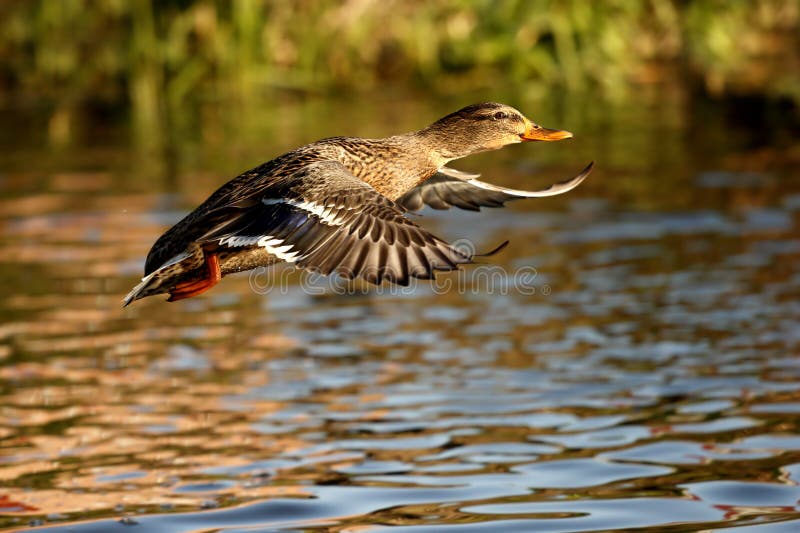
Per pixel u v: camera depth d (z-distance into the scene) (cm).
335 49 2283
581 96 2208
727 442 938
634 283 1352
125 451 953
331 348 1190
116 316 1291
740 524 795
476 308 1306
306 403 1047
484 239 1534
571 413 1010
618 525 796
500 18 2262
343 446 951
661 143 1936
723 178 1747
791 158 1831
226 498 859
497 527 796
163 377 1118
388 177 859
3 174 1831
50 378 1117
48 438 980
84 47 2281
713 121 2048
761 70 2259
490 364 1131
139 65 2209
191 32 2239
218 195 772
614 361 1127
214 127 2052
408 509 830
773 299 1277
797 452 915
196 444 962
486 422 995
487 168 1839
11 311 1300
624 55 2272
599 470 891
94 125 2123
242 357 1170
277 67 2259
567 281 1373
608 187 1730
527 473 889
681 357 1128
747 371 1086
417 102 2136
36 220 1609
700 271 1380
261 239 684
